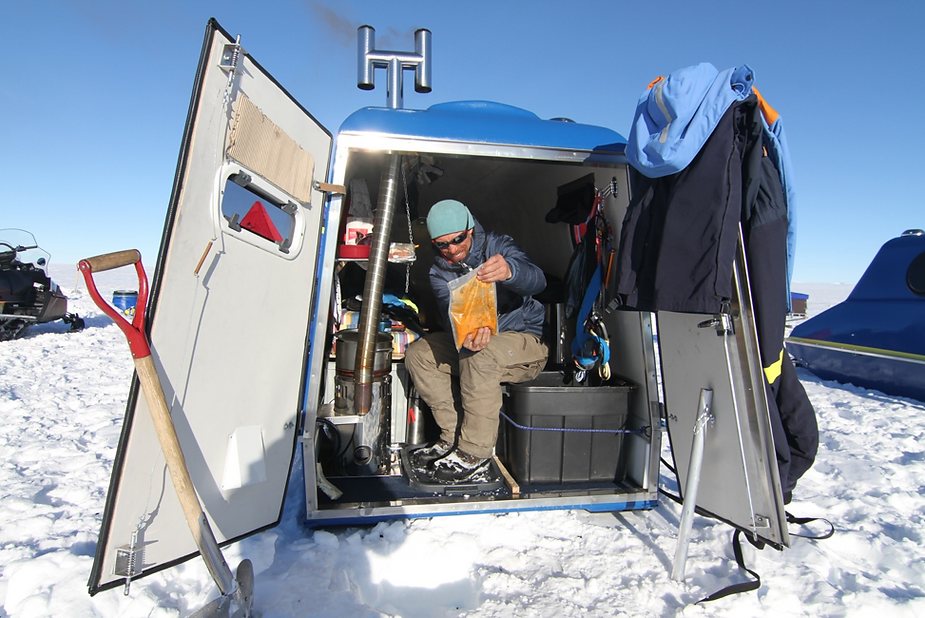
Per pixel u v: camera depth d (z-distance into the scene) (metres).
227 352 1.83
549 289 3.35
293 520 2.39
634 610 1.80
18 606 1.70
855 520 2.56
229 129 1.74
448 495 2.48
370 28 3.15
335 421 2.46
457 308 2.47
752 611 1.77
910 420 4.29
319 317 2.27
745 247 1.88
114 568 1.58
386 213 2.45
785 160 1.83
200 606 1.73
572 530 2.35
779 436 2.04
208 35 1.65
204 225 1.70
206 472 1.78
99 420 4.02
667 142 1.74
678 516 2.51
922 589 1.98
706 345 2.13
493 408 2.59
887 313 5.48
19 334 8.42
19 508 2.45
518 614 1.77
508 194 3.77
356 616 1.70
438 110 2.46
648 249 1.98
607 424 2.65
